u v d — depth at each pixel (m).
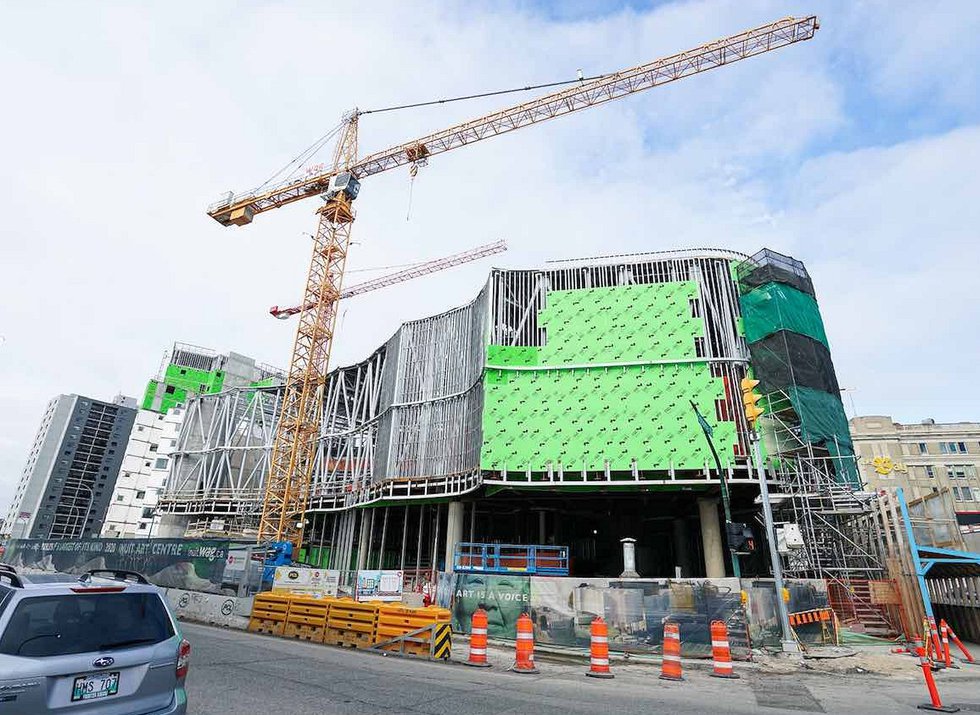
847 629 22.16
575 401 33.97
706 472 30.88
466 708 8.02
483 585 18.30
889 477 67.31
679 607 16.44
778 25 42.88
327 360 53.53
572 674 12.30
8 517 125.00
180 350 118.62
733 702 9.83
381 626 14.49
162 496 60.38
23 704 4.46
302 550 53.31
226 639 14.57
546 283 37.53
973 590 22.98
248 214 63.00
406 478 38.12
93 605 5.24
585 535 46.78
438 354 41.12
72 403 137.50
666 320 34.62
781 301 32.06
